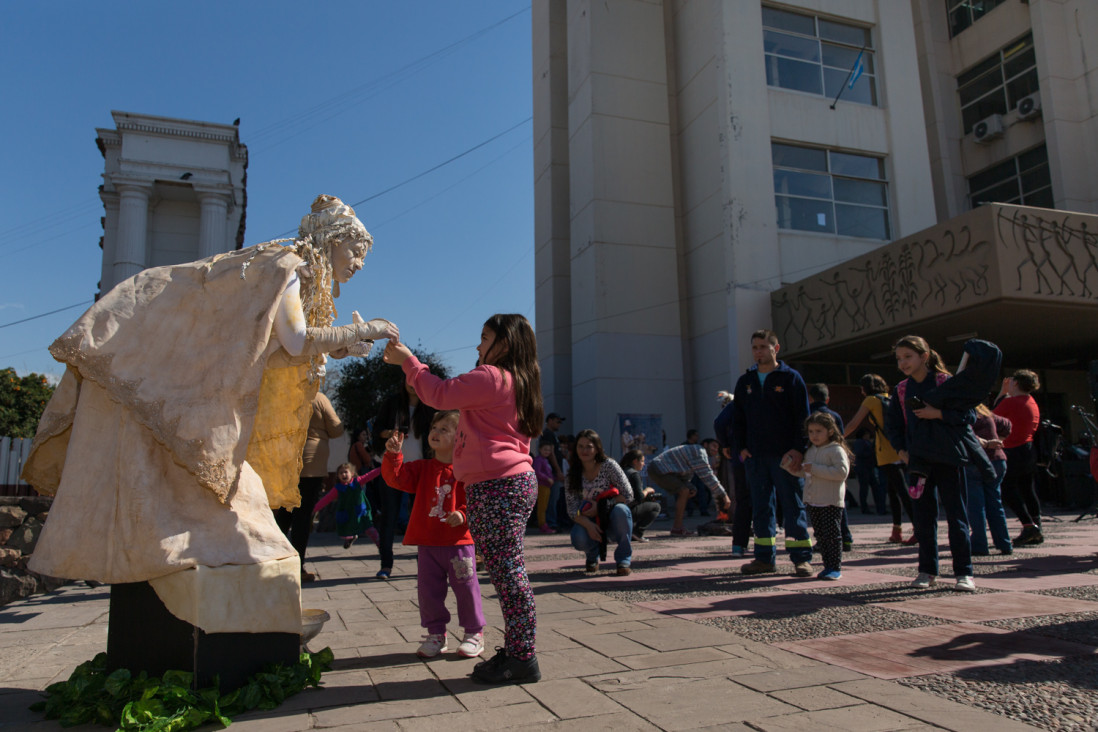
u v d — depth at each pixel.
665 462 9.09
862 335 12.93
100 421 2.38
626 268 16.91
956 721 2.03
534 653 2.56
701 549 7.24
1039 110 18.12
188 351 2.35
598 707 2.24
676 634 3.24
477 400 2.61
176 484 2.34
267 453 2.78
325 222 2.73
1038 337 13.70
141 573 2.22
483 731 2.04
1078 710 2.09
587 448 5.45
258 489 2.57
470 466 2.64
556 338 19.08
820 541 4.97
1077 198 17.41
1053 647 2.81
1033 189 18.52
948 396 4.21
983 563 5.50
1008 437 6.73
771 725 2.04
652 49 18.03
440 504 3.04
